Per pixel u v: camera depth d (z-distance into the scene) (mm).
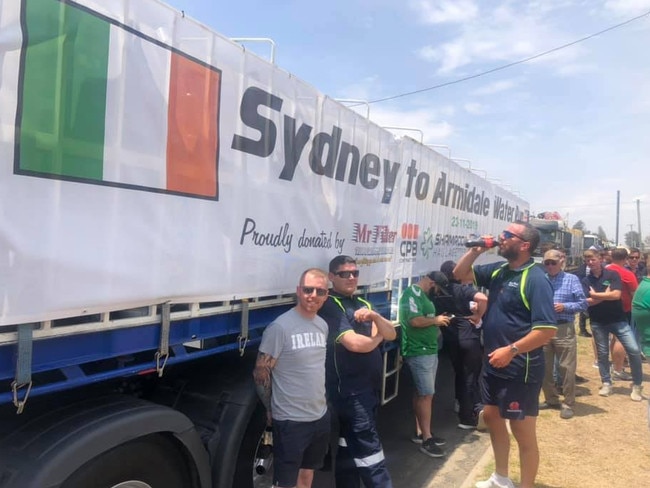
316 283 3035
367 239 4445
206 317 2762
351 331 3371
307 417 3041
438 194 6270
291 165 3285
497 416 4004
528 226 3781
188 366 3105
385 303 4961
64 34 1896
